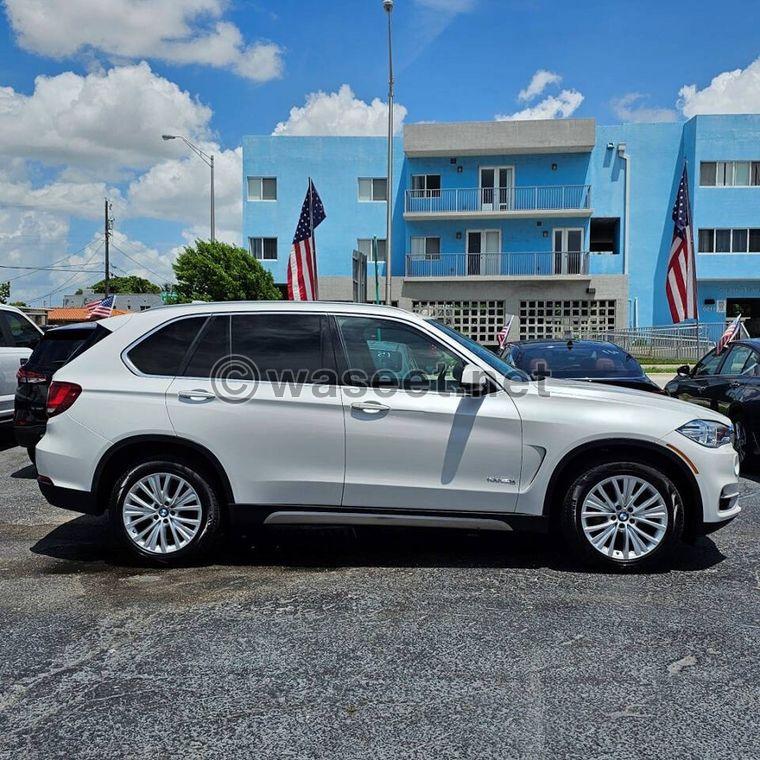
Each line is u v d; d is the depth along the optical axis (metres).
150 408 4.32
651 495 4.25
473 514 4.27
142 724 2.69
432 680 3.01
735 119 29.61
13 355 8.77
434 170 31.59
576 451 4.20
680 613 3.71
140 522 4.43
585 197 30.39
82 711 2.78
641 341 26.83
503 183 31.34
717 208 30.06
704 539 5.03
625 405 4.29
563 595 3.97
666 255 30.78
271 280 32.03
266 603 3.88
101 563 4.56
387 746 2.54
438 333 4.41
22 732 2.64
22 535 5.21
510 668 3.12
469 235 31.66
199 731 2.64
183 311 4.57
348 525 4.34
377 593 4.02
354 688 2.95
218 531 4.44
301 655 3.25
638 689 2.93
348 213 32.16
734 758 2.46
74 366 4.51
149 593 4.03
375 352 4.41
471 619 3.65
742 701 2.84
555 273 30.77
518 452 4.21
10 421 8.71
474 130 30.39
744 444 7.24
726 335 16.38
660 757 2.46
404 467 4.26
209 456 4.31
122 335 4.54
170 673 3.08
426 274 31.77
